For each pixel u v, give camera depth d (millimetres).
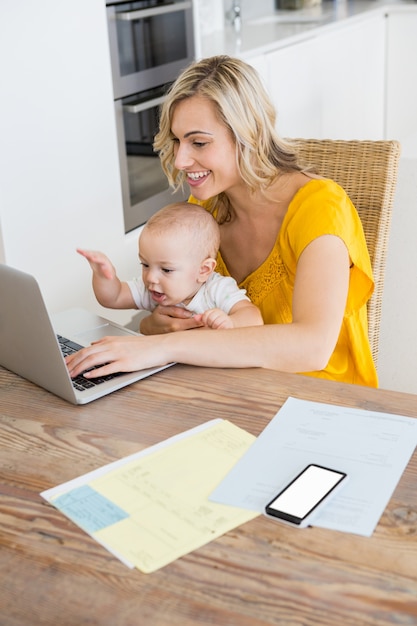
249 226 1728
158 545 936
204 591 865
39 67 2385
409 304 2271
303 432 1154
